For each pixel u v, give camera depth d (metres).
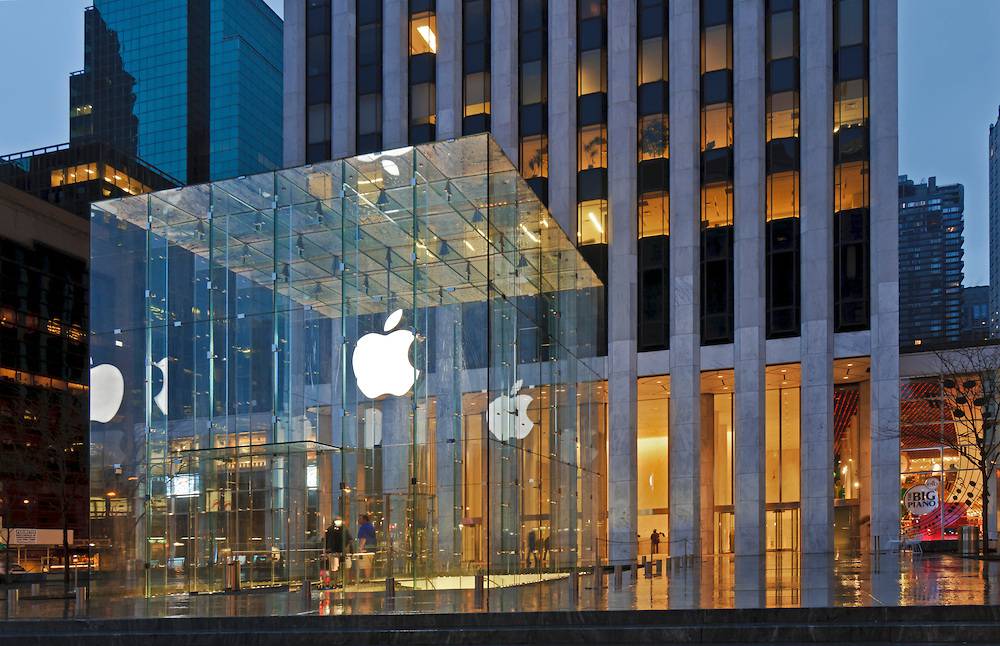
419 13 54.22
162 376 25.41
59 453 65.75
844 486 56.16
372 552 22.47
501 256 23.09
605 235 49.59
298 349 24.17
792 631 14.51
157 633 16.59
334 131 54.53
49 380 83.81
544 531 25.78
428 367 22.70
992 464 40.91
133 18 190.88
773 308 46.88
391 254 23.53
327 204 24.36
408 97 53.81
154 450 25.14
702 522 54.09
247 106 190.50
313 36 56.00
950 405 48.03
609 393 48.12
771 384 55.47
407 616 16.25
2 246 79.75
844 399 56.84
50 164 118.25
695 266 47.78
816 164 46.62
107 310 26.22
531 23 52.34
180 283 25.67
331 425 23.52
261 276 24.84
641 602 17.36
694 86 48.97
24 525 76.19
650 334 48.44
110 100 189.38
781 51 48.19
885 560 33.84
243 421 24.41
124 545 24.97
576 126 50.97
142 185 124.19
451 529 21.84
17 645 16.73
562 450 28.55
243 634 16.06
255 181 25.17
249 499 24.22
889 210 45.34
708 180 48.47
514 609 16.70
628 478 46.97
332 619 16.42
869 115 46.59
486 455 21.67
